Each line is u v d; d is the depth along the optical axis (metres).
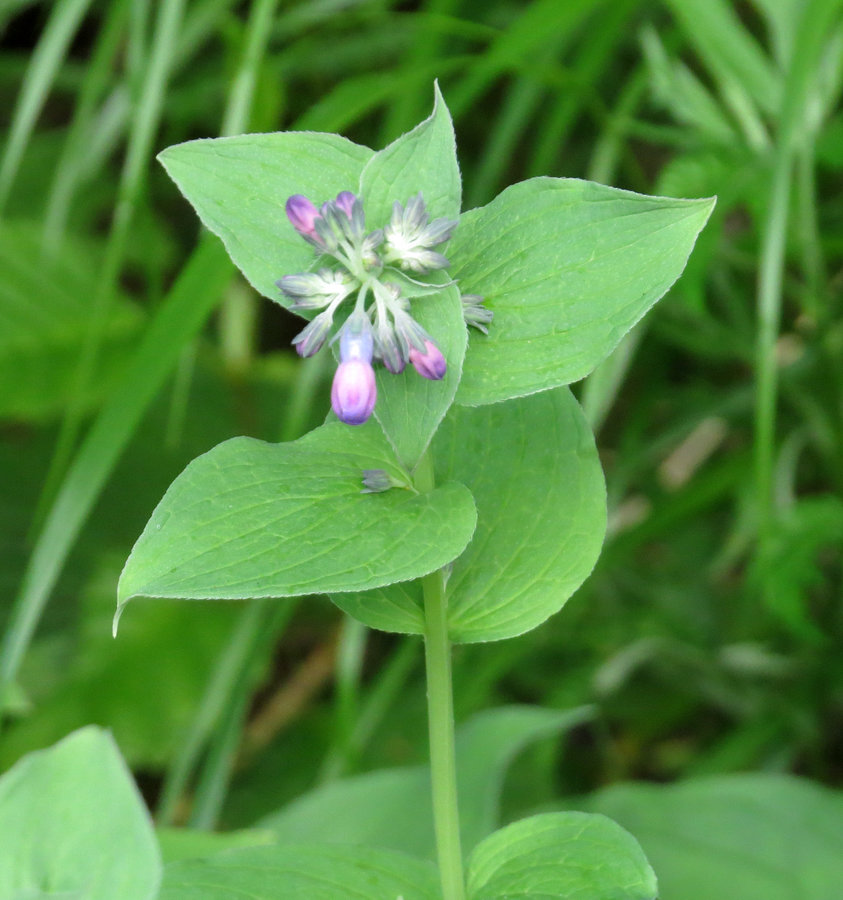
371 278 0.39
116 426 0.47
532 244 0.40
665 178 0.51
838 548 0.57
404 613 0.41
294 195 0.39
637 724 0.65
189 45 0.60
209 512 0.39
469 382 0.40
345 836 0.49
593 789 0.65
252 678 0.49
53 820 0.37
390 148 0.40
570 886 0.40
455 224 0.39
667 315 0.60
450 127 0.40
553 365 0.39
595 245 0.40
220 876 0.41
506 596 0.41
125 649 0.65
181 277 0.48
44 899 0.37
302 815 0.49
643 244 0.39
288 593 0.38
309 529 0.39
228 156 0.40
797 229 0.56
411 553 0.39
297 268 0.40
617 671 0.60
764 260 0.47
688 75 0.57
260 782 0.65
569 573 0.41
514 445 0.42
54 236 0.61
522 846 0.41
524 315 0.40
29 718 0.62
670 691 0.64
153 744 0.62
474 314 0.40
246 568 0.39
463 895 0.41
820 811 0.48
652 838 0.49
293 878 0.41
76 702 0.63
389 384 0.39
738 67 0.52
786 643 0.60
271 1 0.50
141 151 0.50
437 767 0.41
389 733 0.64
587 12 0.59
